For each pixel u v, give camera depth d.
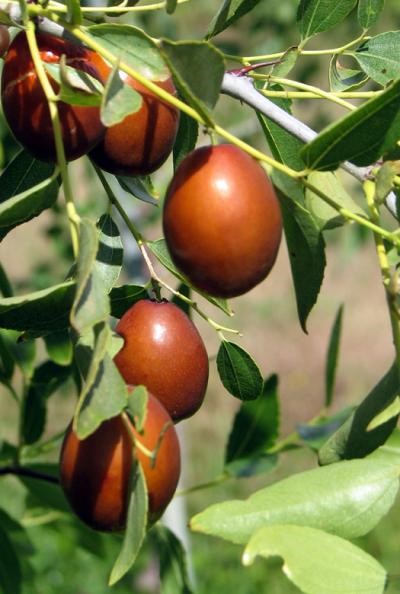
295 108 1.45
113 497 0.42
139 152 0.48
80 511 0.43
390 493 0.44
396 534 1.69
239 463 0.65
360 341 2.68
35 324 0.45
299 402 2.50
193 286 0.44
